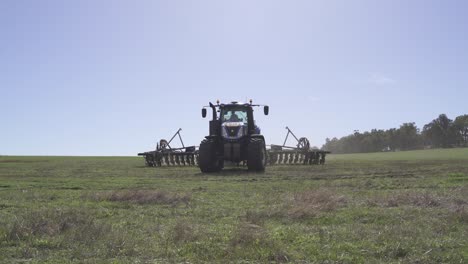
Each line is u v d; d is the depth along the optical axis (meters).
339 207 8.84
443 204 8.84
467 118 103.06
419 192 10.34
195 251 5.66
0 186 13.76
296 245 5.94
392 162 27.30
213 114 21.72
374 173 17.45
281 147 25.92
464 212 7.44
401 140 108.00
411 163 25.33
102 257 5.47
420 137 108.12
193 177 16.75
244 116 21.53
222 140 20.78
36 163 31.95
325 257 5.37
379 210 8.38
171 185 13.63
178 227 6.68
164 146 28.19
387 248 5.61
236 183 14.05
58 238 6.26
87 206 9.36
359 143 111.31
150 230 6.85
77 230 6.54
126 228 7.03
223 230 6.77
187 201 9.88
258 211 8.23
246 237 6.09
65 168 24.23
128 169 22.91
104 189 12.74
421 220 7.27
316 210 8.27
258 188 12.40
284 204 8.98
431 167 20.77
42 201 10.19
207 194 11.16
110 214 8.33
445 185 12.41
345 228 6.85
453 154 44.34
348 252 5.59
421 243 5.82
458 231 6.52
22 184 14.26
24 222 6.97
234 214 8.23
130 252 5.62
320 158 27.48
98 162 34.34
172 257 5.46
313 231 6.70
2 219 7.60
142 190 11.33
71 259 5.41
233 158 20.48
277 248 5.69
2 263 5.25
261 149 19.86
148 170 21.88
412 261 5.21
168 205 9.50
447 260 5.21
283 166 23.39
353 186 12.66
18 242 6.11
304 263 5.23
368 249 5.67
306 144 26.56
